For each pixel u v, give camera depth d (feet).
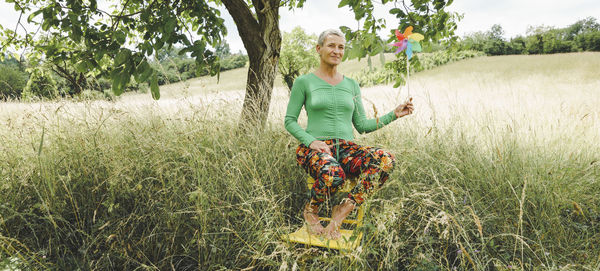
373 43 9.36
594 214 7.55
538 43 205.57
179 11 11.21
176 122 9.60
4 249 5.77
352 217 7.27
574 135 10.66
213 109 9.93
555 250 6.59
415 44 7.89
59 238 6.64
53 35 11.19
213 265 6.06
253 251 5.96
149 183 7.39
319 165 6.56
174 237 6.40
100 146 7.99
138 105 10.69
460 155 9.29
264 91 11.44
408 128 11.09
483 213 7.52
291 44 87.45
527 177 7.97
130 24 12.35
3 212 6.79
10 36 14.40
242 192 7.30
